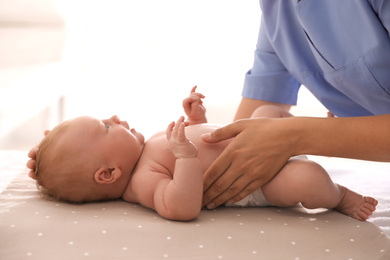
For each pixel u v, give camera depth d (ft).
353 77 4.12
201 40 11.60
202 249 3.26
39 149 4.05
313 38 4.15
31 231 3.38
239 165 3.76
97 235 3.37
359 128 3.59
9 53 9.59
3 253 3.18
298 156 4.29
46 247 3.22
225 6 11.38
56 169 3.92
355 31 3.91
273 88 5.41
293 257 3.22
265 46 5.29
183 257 3.17
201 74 11.66
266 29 4.88
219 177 3.84
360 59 3.98
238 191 3.89
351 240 3.48
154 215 3.85
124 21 11.79
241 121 3.89
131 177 4.14
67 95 10.74
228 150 3.75
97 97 11.91
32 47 9.96
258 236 3.46
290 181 3.89
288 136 3.71
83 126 4.03
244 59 11.49
